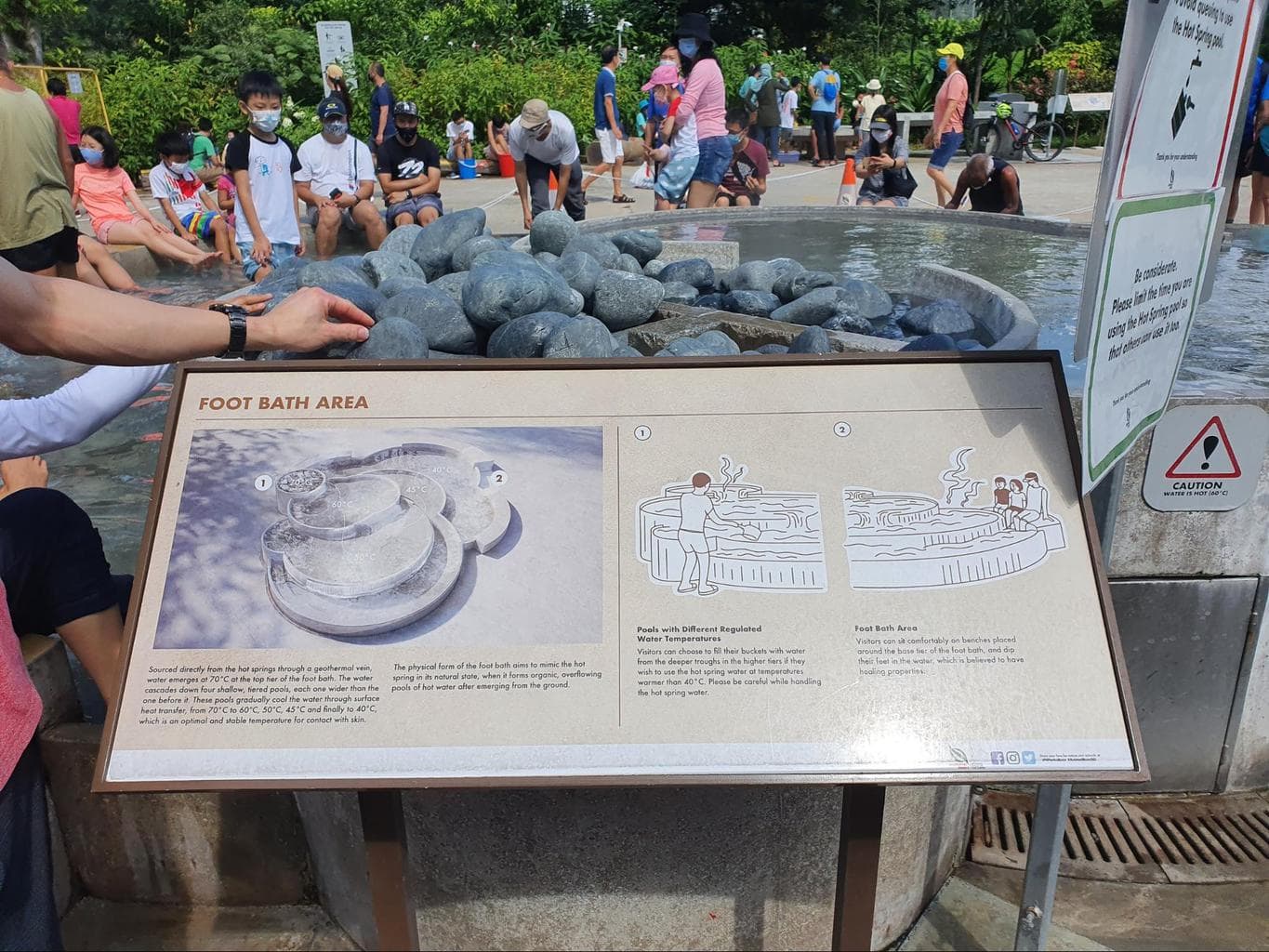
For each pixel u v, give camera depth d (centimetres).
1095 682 152
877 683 152
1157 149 136
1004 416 166
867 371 170
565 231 451
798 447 166
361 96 1870
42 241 532
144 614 157
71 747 212
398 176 848
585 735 149
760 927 203
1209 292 190
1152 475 219
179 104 1992
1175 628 235
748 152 947
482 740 149
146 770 147
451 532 161
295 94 2353
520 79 1802
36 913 178
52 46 2458
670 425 168
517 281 312
